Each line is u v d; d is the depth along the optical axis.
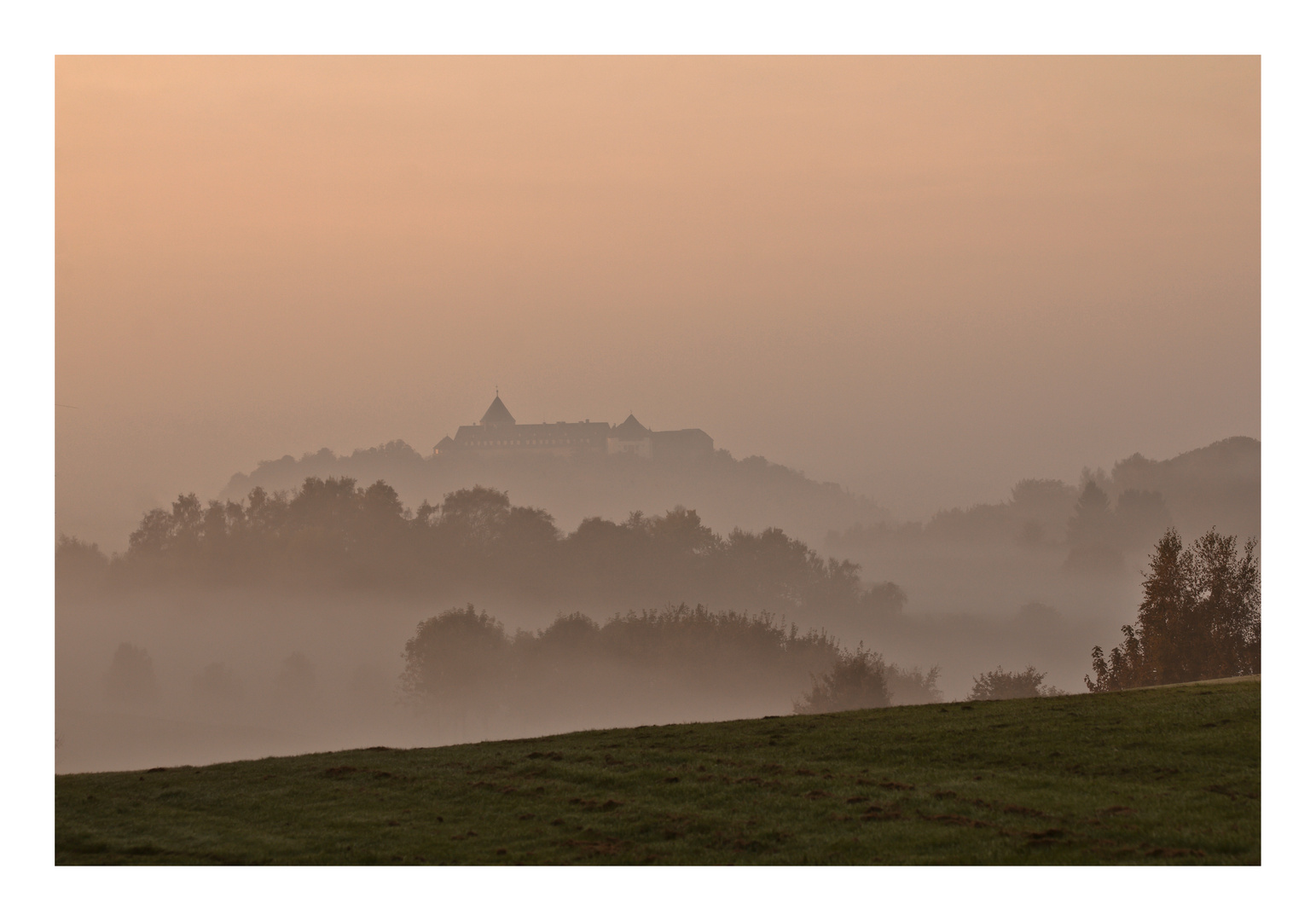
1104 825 33.72
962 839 33.38
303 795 42.88
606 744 50.06
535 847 35.38
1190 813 34.41
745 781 41.31
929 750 44.94
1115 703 51.31
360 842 36.72
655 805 39.00
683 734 51.66
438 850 35.38
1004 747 44.19
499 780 43.66
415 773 45.66
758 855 33.31
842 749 46.06
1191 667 93.69
